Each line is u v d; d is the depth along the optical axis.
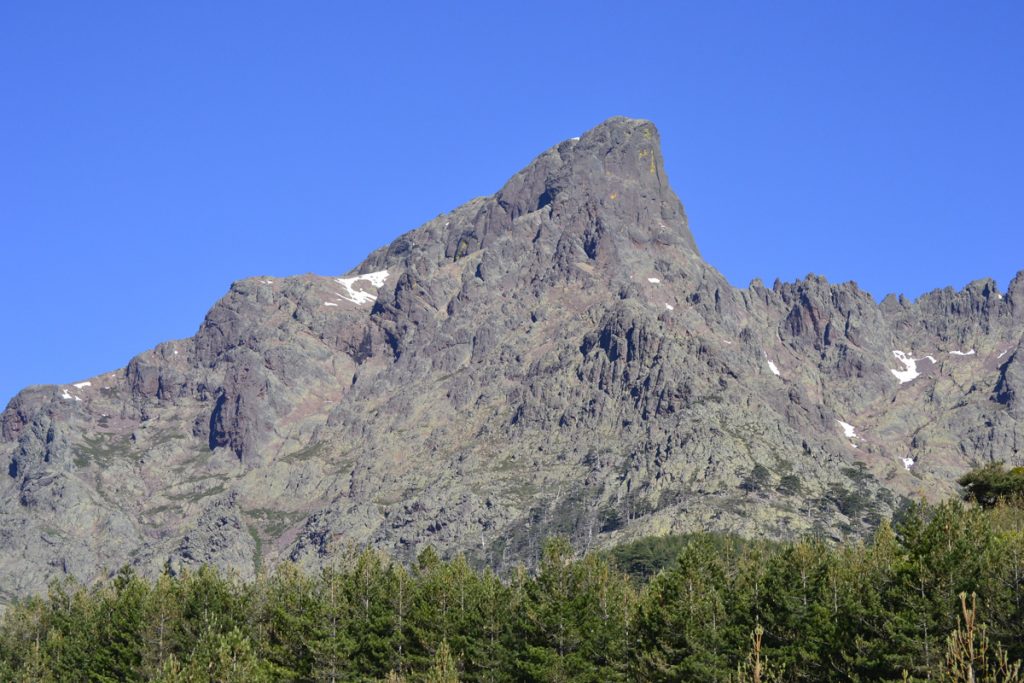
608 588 153.62
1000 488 175.50
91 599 179.00
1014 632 118.94
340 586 163.88
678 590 144.62
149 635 155.00
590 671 144.50
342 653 151.12
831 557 147.62
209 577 165.25
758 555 171.12
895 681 123.19
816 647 132.12
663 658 140.12
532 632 148.62
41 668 158.00
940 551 129.50
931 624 123.50
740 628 139.50
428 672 140.50
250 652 144.75
